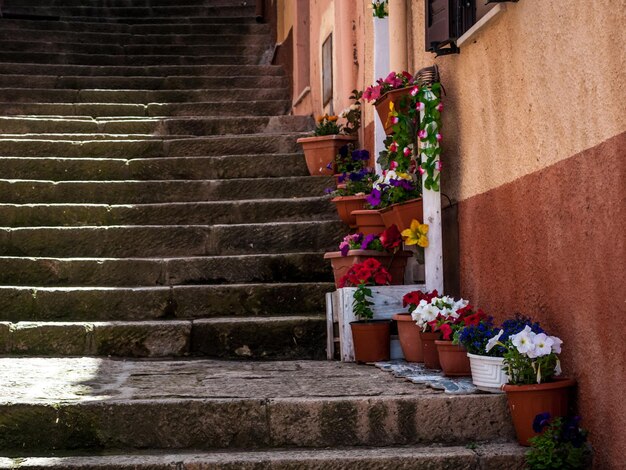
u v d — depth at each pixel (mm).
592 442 3605
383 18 6918
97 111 9266
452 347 4473
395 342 5398
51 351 5605
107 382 4598
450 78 5363
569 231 3771
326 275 6520
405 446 3959
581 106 3635
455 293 5328
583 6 3607
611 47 3373
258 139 8289
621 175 3316
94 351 5633
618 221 3350
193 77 10445
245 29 12219
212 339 5719
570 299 3781
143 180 7719
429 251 5402
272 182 7527
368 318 5426
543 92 4012
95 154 8062
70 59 10898
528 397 3730
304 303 6152
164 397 4098
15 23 11727
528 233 4211
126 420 3947
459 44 5047
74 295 6000
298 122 9000
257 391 4258
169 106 9484
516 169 4348
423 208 5426
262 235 6809
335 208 7164
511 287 4430
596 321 3549
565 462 3545
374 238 5902
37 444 3924
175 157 8008
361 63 7605
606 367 3480
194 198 7469
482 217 4836
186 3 13469
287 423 3977
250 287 6133
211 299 6098
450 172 5395
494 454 3709
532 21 4117
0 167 7594
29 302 5961
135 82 10289
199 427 3965
